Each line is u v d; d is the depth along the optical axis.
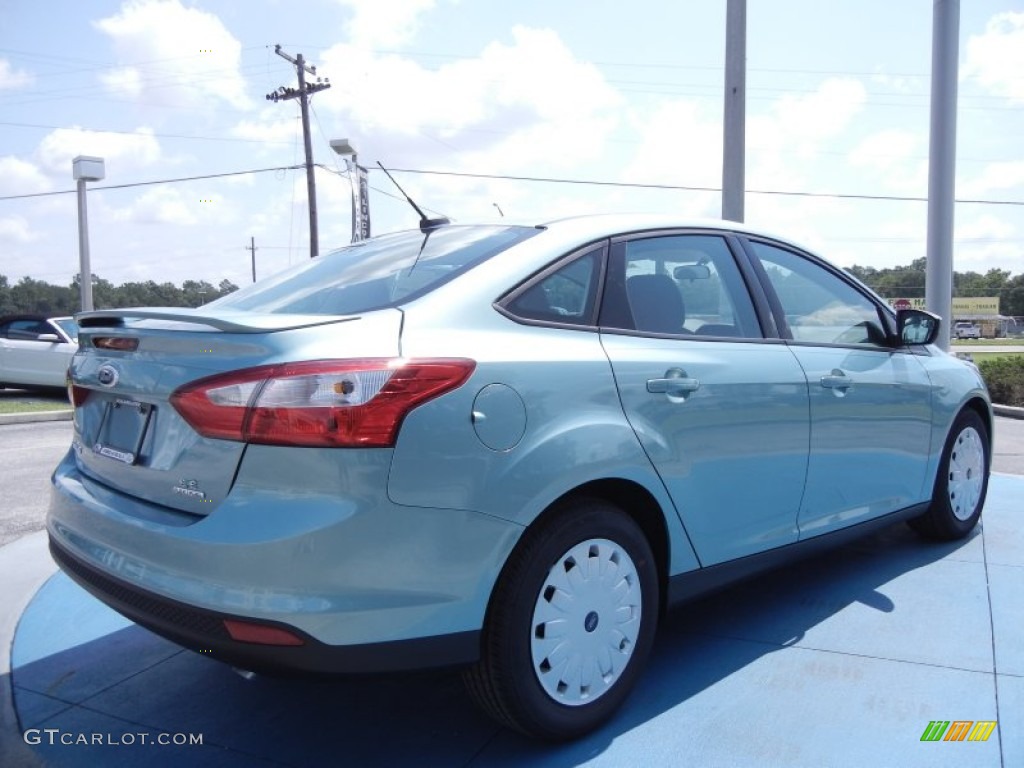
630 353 2.91
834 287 4.09
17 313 14.63
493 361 2.51
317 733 2.87
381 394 2.27
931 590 4.10
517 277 2.79
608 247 3.11
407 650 2.31
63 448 9.28
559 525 2.62
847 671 3.24
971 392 4.73
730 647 3.48
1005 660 3.31
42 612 3.95
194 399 2.39
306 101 29.88
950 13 9.73
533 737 2.68
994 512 5.61
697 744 2.73
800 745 2.72
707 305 3.39
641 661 2.93
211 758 2.72
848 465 3.82
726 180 8.80
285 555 2.19
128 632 3.72
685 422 3.01
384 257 3.27
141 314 2.67
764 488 3.36
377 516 2.25
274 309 3.07
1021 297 112.94
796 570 4.46
